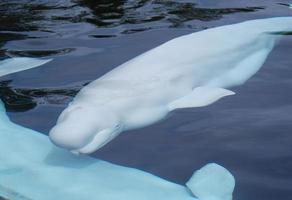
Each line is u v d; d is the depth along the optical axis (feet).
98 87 51.88
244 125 50.67
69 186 42.11
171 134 50.01
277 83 57.06
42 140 48.52
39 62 59.88
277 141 48.24
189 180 42.16
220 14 74.54
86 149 45.01
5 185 42.22
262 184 42.83
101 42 66.85
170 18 73.72
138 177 43.42
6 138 48.78
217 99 53.47
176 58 56.34
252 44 61.36
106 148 48.42
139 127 50.90
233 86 56.70
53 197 40.81
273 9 75.77
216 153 47.19
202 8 76.95
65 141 43.91
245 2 78.89
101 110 48.44
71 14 76.23
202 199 39.52
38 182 42.60
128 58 62.23
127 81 52.80
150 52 57.11
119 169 44.55
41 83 58.23
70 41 67.51
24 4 80.43
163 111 52.21
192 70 55.67
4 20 74.95
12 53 64.54
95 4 79.77
